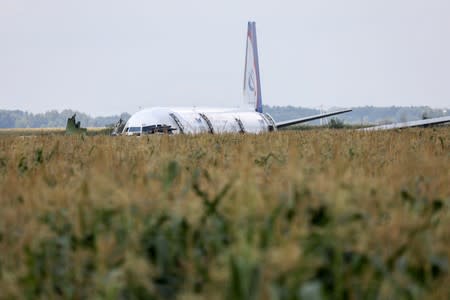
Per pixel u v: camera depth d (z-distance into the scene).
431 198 27.39
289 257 17.00
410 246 19.97
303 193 23.89
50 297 18.31
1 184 32.41
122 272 18.03
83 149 59.38
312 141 63.16
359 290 17.81
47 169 38.69
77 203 24.73
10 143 67.75
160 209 23.55
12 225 23.38
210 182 29.55
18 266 20.08
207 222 22.27
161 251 19.91
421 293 17.45
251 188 24.08
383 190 26.69
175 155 47.00
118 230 21.50
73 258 20.03
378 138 68.38
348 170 31.22
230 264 16.50
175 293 18.47
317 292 15.49
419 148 55.12
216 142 65.62
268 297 16.09
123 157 45.91
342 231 20.06
